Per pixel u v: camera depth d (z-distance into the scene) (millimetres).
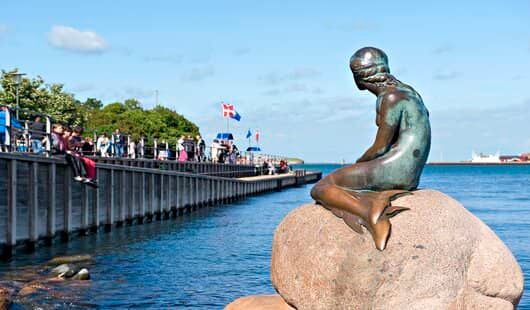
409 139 9602
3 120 23391
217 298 18547
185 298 18422
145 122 90812
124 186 33469
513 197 67250
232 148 70125
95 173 28156
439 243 8867
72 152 27219
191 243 29609
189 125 101562
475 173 182375
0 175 21344
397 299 8734
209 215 44969
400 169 9555
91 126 85875
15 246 22281
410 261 8758
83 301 17469
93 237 29312
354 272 8859
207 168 54750
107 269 22156
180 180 44062
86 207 28656
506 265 9148
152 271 22109
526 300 18047
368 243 8938
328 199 9594
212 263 24109
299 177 95250
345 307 8922
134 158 39062
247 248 28234
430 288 8742
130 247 27484
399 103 9633
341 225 9273
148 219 37781
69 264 21188
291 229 9789
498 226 36938
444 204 9297
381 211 9039
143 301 17891
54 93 59625
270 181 75875
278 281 9758
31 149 25875
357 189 9695
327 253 9094
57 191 25969
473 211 48094
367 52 9922
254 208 51781
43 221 24688
